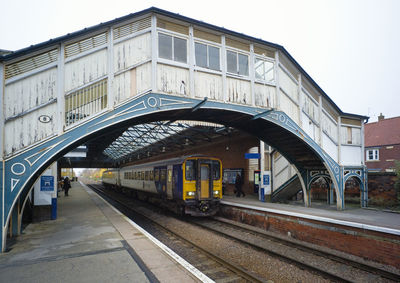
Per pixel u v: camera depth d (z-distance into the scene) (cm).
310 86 1118
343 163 1145
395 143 2145
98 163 3844
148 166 1656
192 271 463
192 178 1149
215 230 920
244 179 1612
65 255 546
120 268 474
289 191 1355
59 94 670
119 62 746
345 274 561
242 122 1117
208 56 886
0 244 577
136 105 752
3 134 602
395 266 589
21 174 614
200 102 827
